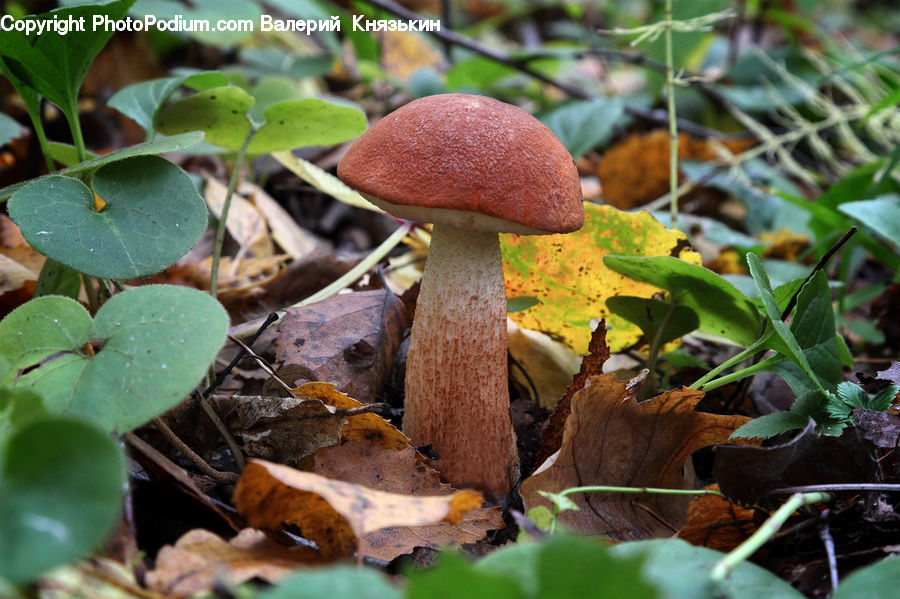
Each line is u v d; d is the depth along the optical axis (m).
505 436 0.42
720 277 0.42
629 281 0.48
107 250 0.38
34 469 0.29
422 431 0.42
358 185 0.38
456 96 0.39
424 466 0.40
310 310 0.46
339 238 0.70
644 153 0.79
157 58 0.87
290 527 0.38
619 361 0.53
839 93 0.97
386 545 0.38
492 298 0.41
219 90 0.48
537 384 0.51
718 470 0.38
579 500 0.40
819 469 0.39
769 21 1.22
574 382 0.43
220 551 0.34
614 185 0.81
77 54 0.43
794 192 0.79
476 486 0.42
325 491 0.34
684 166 0.77
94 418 0.35
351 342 0.45
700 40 0.73
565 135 0.70
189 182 0.40
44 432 0.29
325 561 0.36
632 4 1.42
